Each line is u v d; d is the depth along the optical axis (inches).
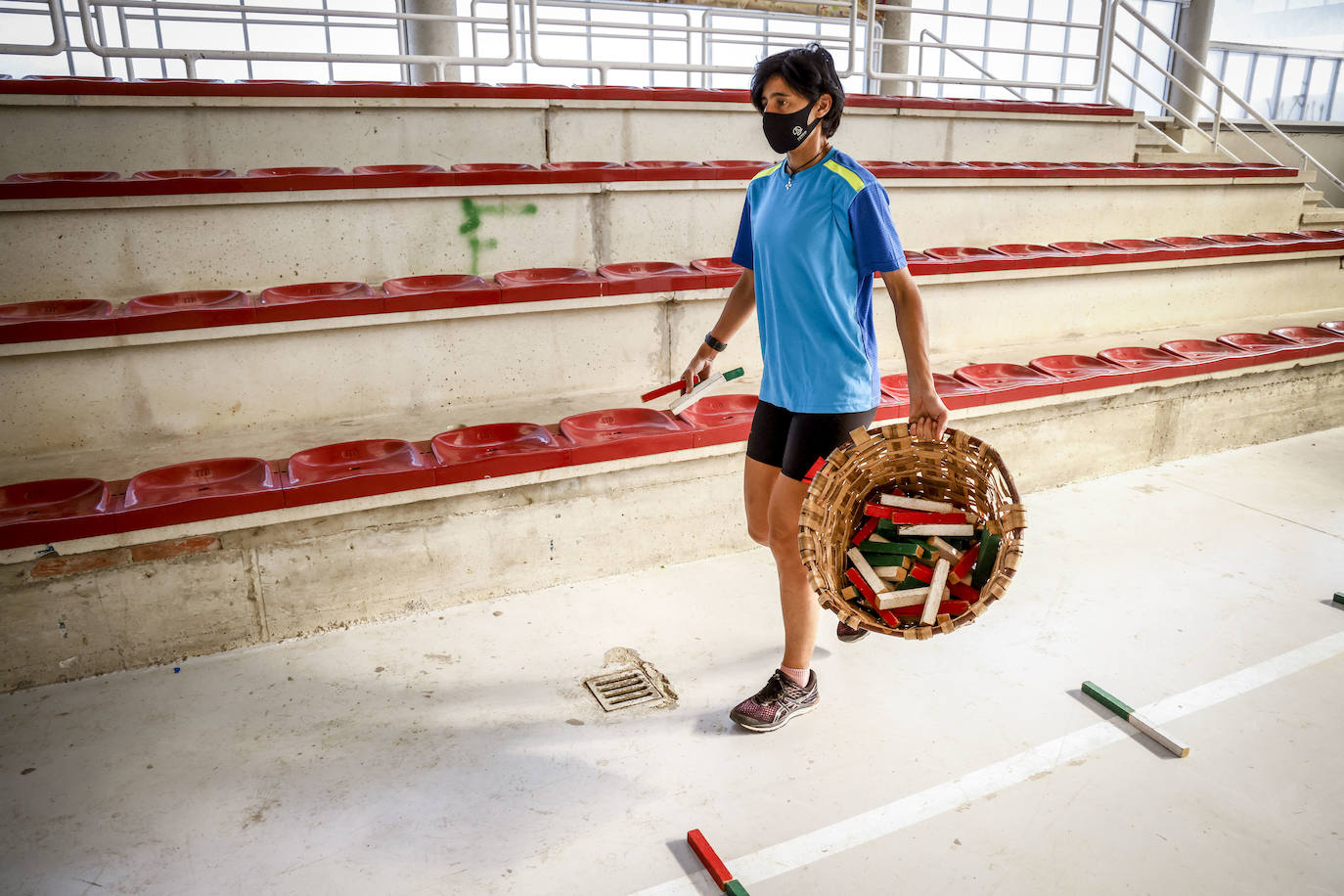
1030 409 137.0
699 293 131.5
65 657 89.2
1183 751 79.9
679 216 147.3
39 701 86.6
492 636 99.6
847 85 327.9
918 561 70.2
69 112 131.2
